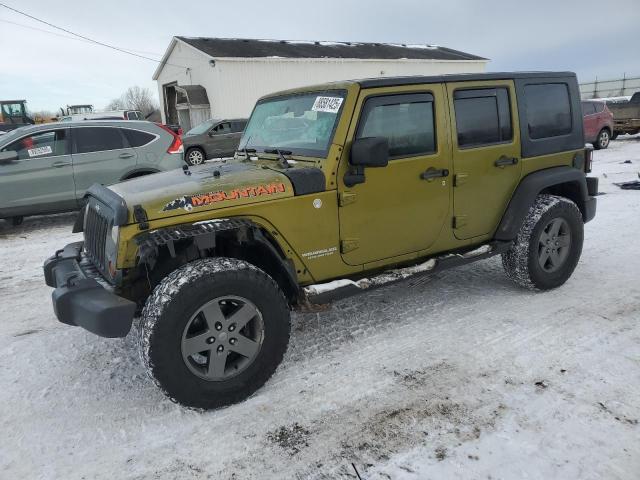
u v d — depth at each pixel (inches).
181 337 108.3
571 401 112.7
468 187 153.2
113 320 104.2
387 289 186.2
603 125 647.8
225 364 117.6
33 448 106.5
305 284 132.4
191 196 114.3
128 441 107.7
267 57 956.0
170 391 109.7
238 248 131.7
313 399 119.3
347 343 146.3
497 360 132.1
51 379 134.7
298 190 123.7
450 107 146.7
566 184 184.2
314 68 1016.9
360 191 132.6
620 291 173.3
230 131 667.4
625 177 410.6
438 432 105.2
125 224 107.9
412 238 146.3
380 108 134.1
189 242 124.1
